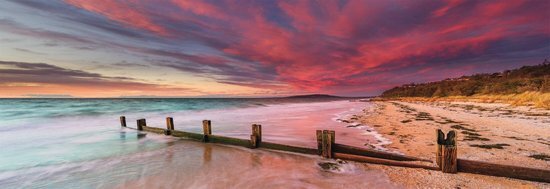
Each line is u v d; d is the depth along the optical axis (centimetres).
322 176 608
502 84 3700
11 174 693
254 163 734
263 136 1169
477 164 568
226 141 989
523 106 2177
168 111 3138
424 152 788
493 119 1496
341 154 731
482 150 783
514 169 535
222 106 4372
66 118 2247
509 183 520
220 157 812
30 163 791
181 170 685
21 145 1062
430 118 1709
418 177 571
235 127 1527
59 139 1195
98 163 775
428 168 610
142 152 908
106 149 968
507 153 742
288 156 792
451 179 550
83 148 991
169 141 1105
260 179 601
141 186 579
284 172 646
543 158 687
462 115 1817
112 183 605
